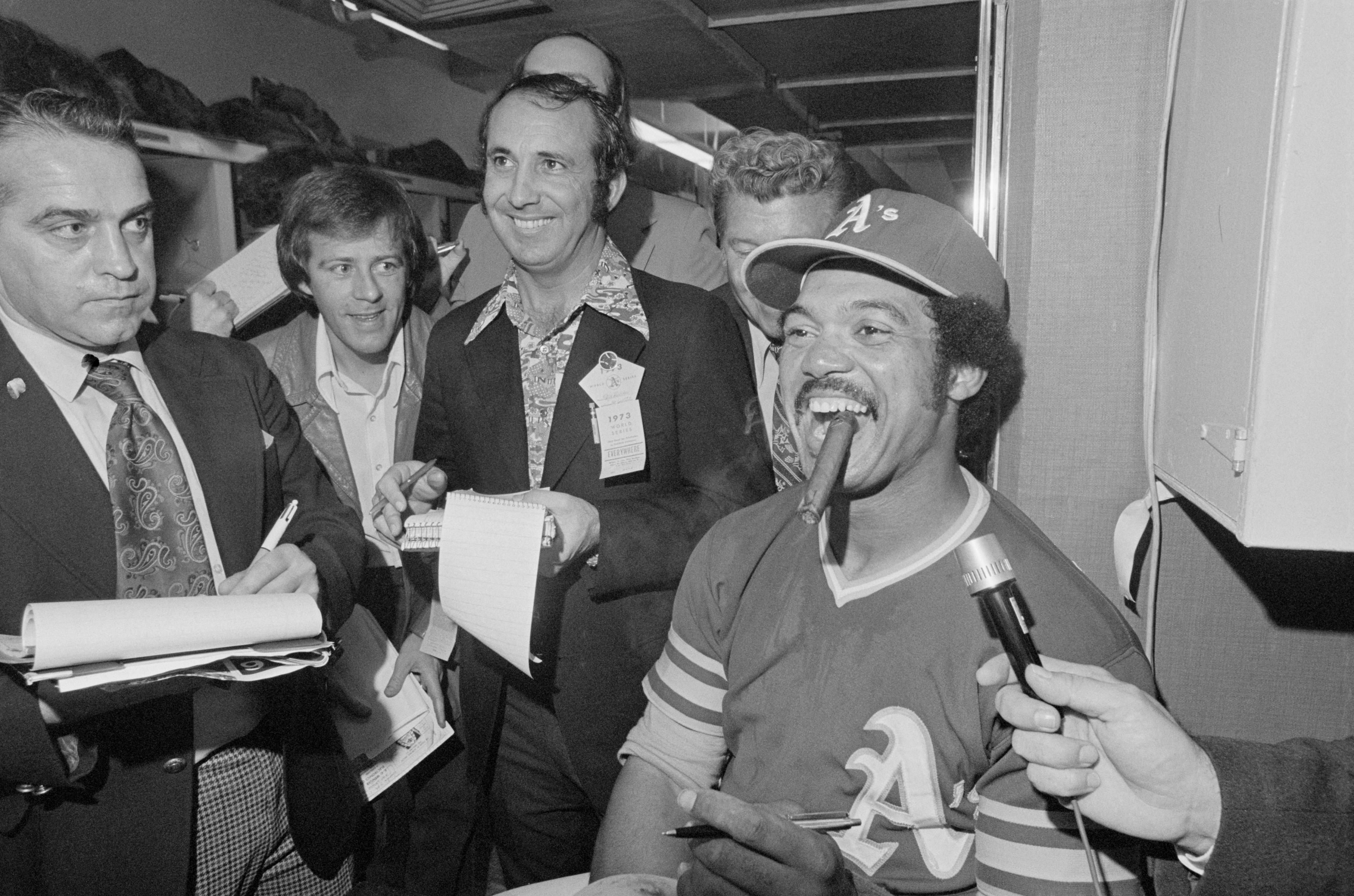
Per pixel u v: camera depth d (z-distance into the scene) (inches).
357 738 61.7
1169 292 39.8
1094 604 33.9
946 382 35.0
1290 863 26.3
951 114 183.8
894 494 36.1
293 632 38.0
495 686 58.8
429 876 74.5
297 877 56.8
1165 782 26.4
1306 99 23.8
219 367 50.6
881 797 35.2
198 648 35.5
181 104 90.2
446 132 144.4
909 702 34.9
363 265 67.6
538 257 55.3
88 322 41.2
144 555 43.3
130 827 44.2
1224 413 29.4
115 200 40.3
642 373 54.4
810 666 37.0
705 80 146.1
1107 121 44.6
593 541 50.7
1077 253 46.0
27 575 41.4
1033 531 36.9
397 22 114.8
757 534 41.1
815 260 38.4
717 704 42.2
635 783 41.9
